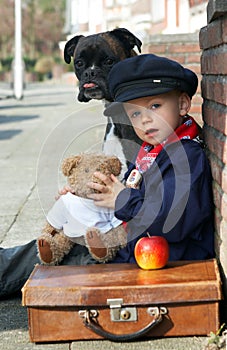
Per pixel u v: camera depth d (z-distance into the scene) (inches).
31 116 676.1
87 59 200.7
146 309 126.5
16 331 138.0
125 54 204.2
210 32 143.5
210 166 144.5
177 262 140.0
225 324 132.0
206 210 140.7
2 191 296.2
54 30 2822.3
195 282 126.5
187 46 304.8
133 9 960.3
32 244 154.6
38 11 2842.0
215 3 126.0
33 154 409.1
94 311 127.4
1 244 203.8
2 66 2464.3
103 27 1064.8
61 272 137.4
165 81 140.5
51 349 127.2
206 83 151.7
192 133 145.4
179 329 127.4
